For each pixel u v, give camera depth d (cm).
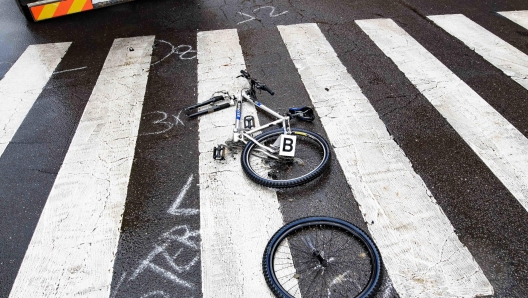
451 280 330
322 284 334
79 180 439
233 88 575
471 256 347
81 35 745
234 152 461
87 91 586
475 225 373
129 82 602
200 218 390
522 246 354
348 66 618
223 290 331
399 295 322
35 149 486
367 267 342
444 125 495
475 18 755
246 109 533
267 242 367
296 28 731
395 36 696
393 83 575
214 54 662
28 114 545
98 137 499
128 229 384
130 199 414
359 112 521
